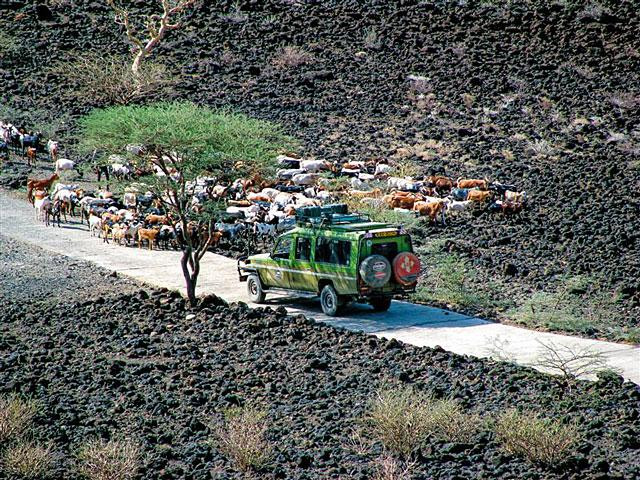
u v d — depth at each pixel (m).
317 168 137.50
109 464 49.62
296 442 53.62
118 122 84.31
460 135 160.88
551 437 50.97
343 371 65.19
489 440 53.34
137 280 92.25
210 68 193.62
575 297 87.88
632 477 48.28
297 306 85.12
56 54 198.88
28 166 146.12
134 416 57.44
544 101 176.75
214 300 83.12
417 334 74.94
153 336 73.69
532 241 107.88
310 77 189.62
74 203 123.62
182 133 81.75
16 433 53.50
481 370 64.38
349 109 175.12
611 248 103.44
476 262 100.12
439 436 54.06
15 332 74.62
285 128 163.25
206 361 67.62
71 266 97.50
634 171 141.62
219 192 118.44
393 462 50.62
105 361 67.00
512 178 138.00
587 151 153.25
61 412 57.62
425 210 115.62
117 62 189.75
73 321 77.44
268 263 84.69
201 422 56.44
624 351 70.19
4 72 189.25
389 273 78.38
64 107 173.88
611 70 192.25
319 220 82.94
